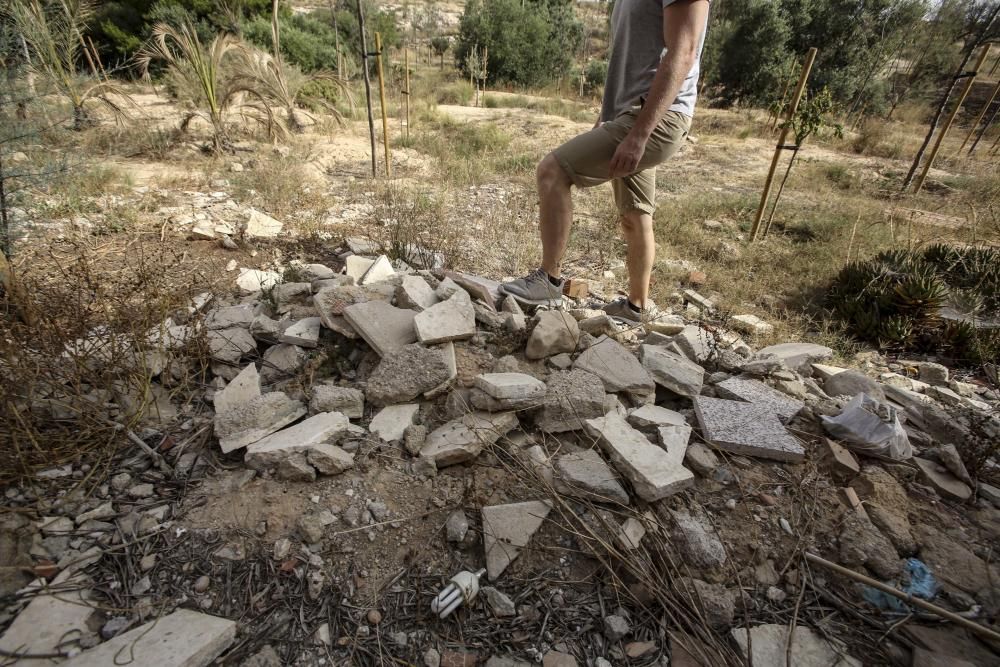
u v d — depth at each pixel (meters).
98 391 2.14
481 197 6.07
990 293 4.27
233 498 1.82
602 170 2.71
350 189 5.83
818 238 5.72
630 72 2.59
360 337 2.54
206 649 1.39
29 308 2.23
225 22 11.30
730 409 2.35
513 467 2.01
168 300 2.50
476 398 2.17
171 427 2.13
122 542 1.68
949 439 2.47
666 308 3.96
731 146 10.03
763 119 12.48
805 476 2.12
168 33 6.95
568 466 1.99
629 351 2.77
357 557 1.71
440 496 1.90
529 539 1.79
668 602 1.65
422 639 1.54
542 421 2.19
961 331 3.74
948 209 7.05
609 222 5.53
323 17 18.42
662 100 2.35
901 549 1.90
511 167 7.40
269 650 1.46
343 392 2.20
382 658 1.48
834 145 10.73
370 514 1.82
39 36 5.38
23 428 1.87
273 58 7.88
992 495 2.15
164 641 1.40
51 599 1.50
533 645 1.55
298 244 4.16
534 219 5.35
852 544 1.85
